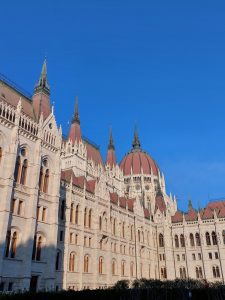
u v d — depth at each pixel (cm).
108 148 13938
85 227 7144
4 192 4881
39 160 5678
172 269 10194
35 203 5338
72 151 10400
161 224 10900
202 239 10050
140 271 9106
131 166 15988
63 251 6228
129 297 4153
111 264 7831
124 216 9069
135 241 9300
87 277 6788
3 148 5112
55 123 6456
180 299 4300
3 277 4556
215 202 11019
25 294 3309
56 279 5862
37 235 5416
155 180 15725
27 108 6412
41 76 7206
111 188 12038
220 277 9375
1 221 4684
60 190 6538
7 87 6125
